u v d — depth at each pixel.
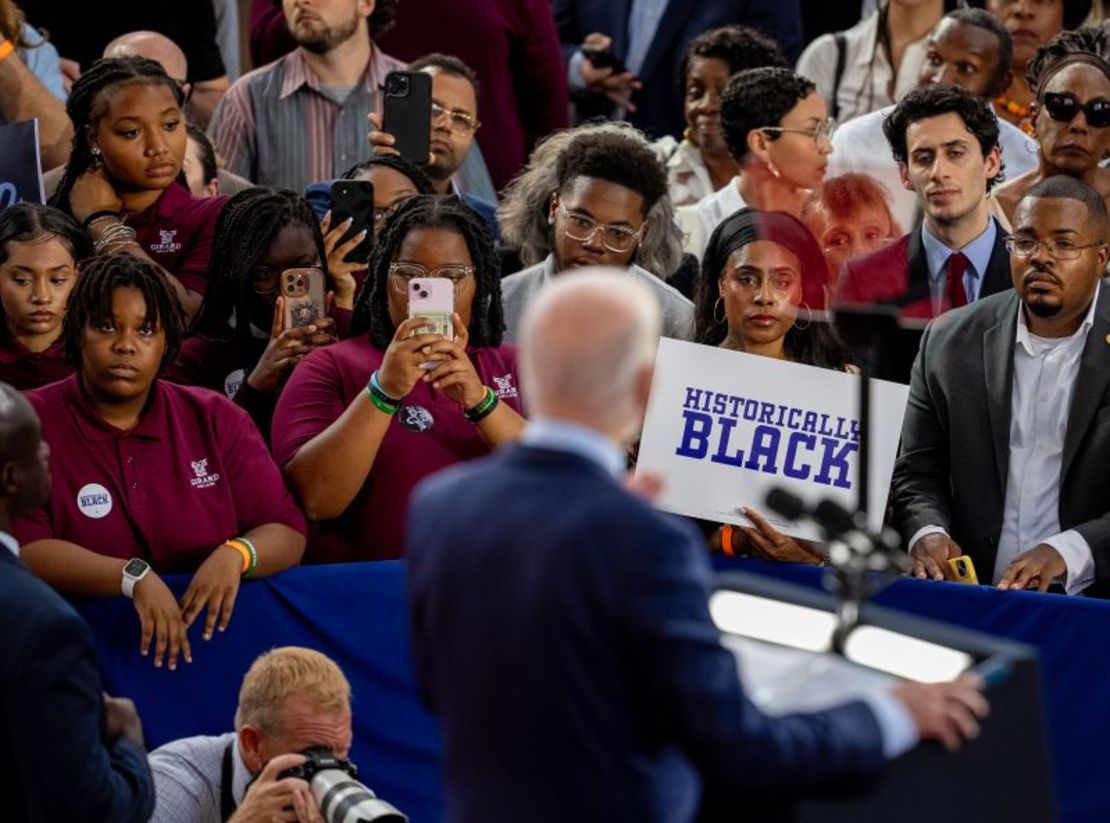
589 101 30.95
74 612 13.09
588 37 30.66
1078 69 23.02
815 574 18.28
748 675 11.76
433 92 24.52
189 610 16.95
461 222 18.86
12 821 13.01
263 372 19.50
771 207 24.70
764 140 24.48
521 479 10.86
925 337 20.02
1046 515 19.17
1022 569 18.48
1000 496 19.33
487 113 28.50
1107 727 17.91
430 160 22.98
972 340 19.70
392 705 18.06
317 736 15.71
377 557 18.47
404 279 18.64
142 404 17.50
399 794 18.09
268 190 20.39
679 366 18.44
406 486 18.41
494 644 10.69
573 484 10.74
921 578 18.67
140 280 17.11
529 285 21.44
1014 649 11.64
